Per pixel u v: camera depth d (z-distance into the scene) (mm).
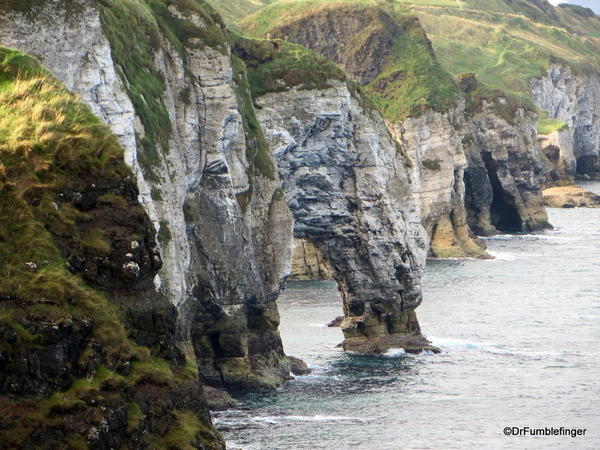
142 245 77438
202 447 76500
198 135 188625
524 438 159625
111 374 71312
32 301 69375
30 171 74688
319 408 176875
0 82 83938
